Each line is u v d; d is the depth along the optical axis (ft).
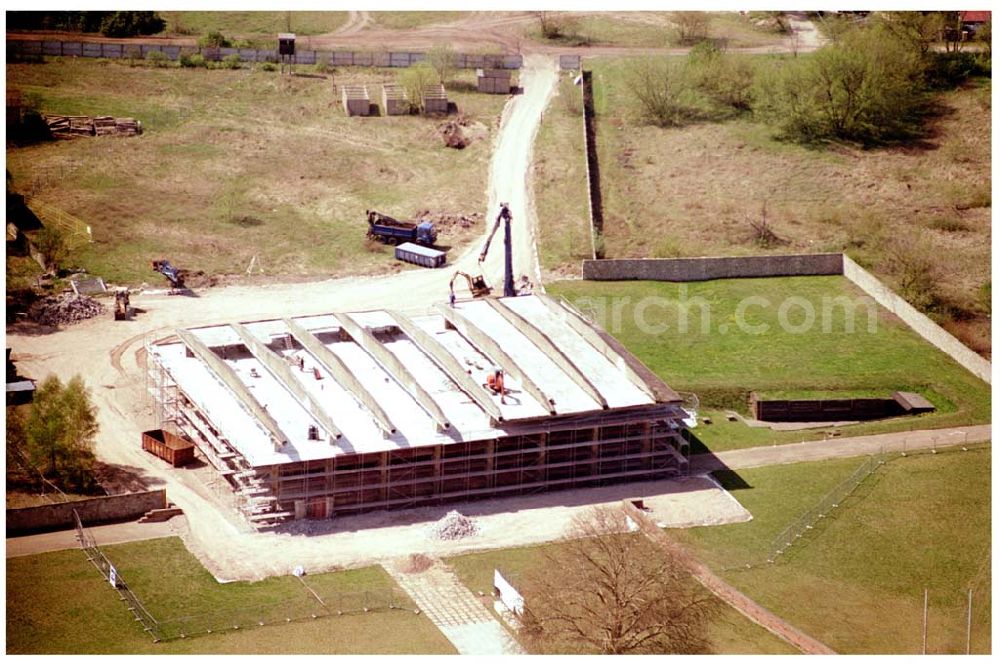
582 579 343.67
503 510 413.59
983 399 505.66
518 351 468.75
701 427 480.23
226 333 473.67
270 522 400.67
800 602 369.50
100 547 382.22
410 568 377.91
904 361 529.04
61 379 488.85
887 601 372.79
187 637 339.98
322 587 366.84
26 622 344.49
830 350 535.19
